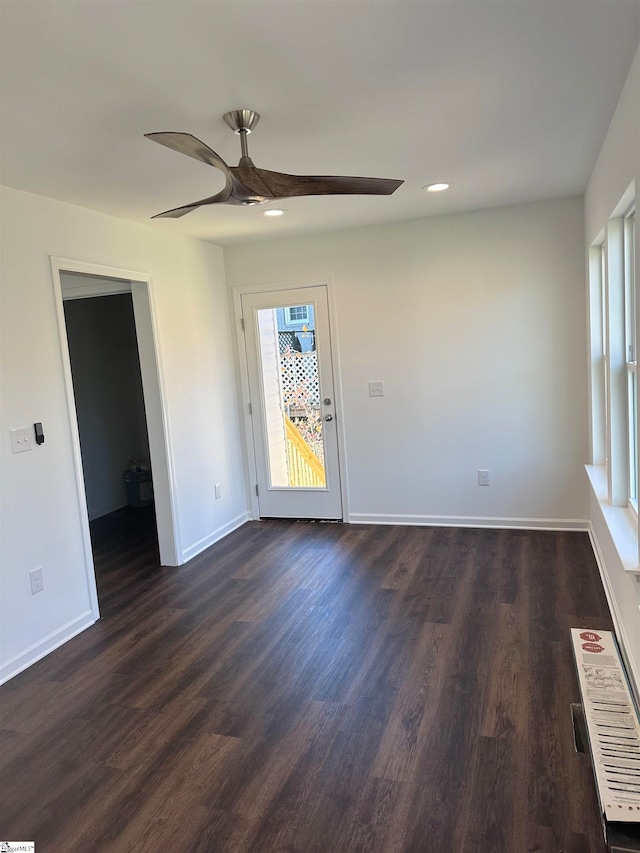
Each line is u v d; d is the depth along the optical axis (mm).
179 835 1818
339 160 2932
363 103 2252
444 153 2906
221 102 2152
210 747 2223
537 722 2227
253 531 4898
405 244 4469
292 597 3541
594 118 2549
